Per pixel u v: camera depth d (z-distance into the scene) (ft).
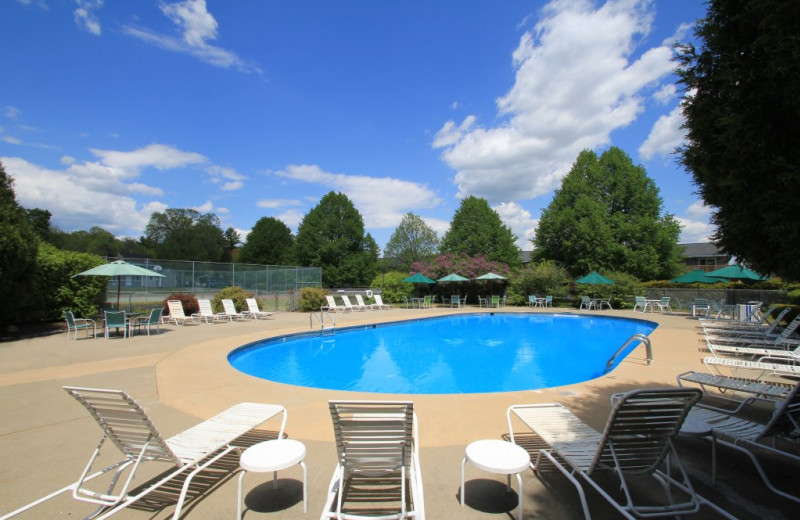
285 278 82.89
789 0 8.45
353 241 142.41
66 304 47.06
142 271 41.78
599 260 95.45
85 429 14.90
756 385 15.39
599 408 16.98
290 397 19.11
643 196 102.53
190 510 9.45
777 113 9.64
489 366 33.12
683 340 36.42
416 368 32.45
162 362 27.20
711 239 12.69
